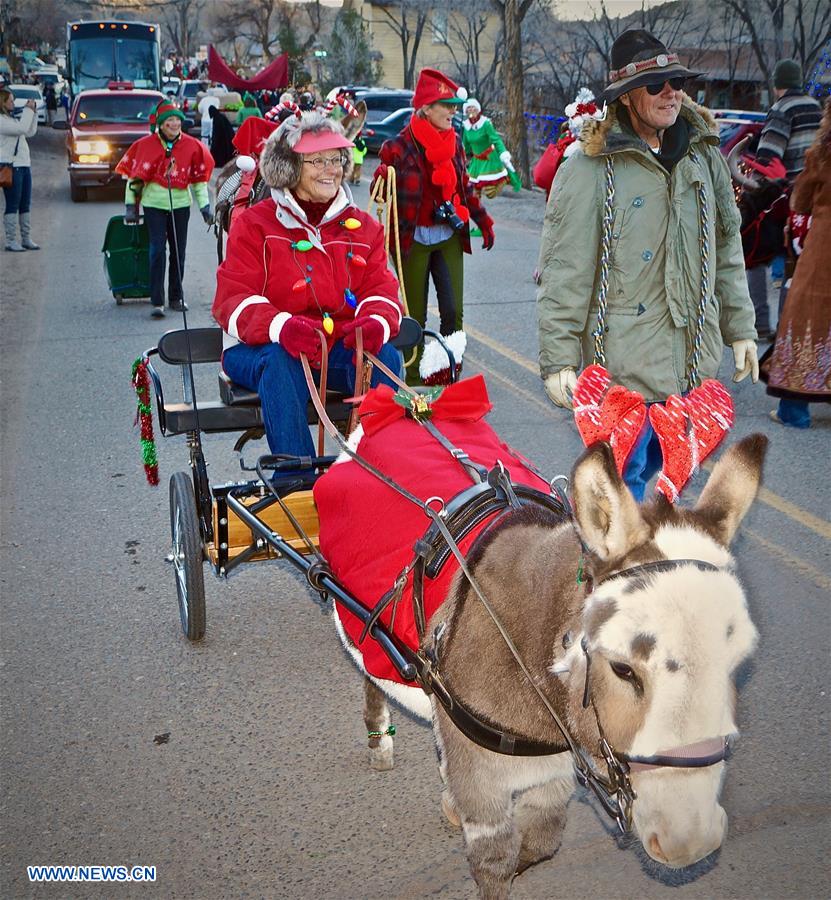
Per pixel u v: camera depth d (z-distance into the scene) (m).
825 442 7.48
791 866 3.50
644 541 2.34
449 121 8.17
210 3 71.38
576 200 4.35
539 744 2.76
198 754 4.19
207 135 24.69
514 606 2.72
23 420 8.31
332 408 4.64
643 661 2.14
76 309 12.19
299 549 4.43
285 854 3.63
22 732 4.34
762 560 5.60
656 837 2.19
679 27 28.50
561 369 4.45
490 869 2.91
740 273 4.64
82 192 21.75
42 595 5.50
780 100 9.38
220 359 5.06
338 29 47.16
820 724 4.24
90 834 3.74
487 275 13.69
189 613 4.87
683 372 4.53
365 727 4.36
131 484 7.01
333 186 4.72
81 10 76.81
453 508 3.03
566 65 32.53
